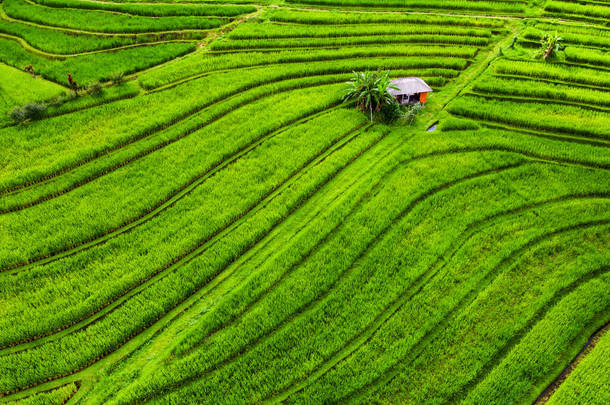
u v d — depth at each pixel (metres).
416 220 27.56
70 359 21.12
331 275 24.55
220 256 25.64
